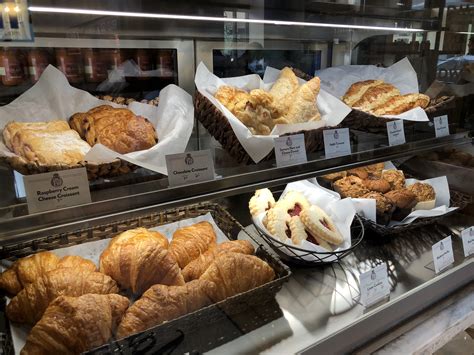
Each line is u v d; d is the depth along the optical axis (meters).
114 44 1.06
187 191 0.85
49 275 0.81
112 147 0.87
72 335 0.70
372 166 1.57
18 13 0.77
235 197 1.40
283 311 0.99
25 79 0.95
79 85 1.05
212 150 1.09
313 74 1.44
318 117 1.14
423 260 1.23
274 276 0.96
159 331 0.80
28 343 0.70
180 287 0.85
